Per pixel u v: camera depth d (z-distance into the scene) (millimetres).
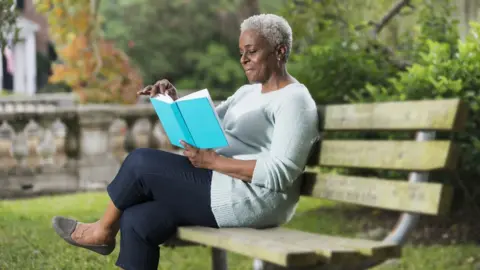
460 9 10055
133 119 14570
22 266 6711
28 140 13680
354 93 8992
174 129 4484
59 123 13945
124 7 40719
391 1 11961
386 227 8680
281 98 4387
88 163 14023
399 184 3963
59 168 13836
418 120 3920
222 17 40781
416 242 7840
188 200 4426
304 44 10891
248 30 4508
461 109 3734
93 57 15281
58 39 15445
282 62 4527
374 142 4195
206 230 4316
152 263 4430
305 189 4621
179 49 40625
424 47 9602
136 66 39281
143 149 4539
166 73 41062
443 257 7125
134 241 4398
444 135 7758
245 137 4555
